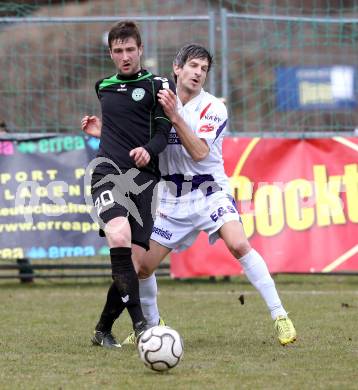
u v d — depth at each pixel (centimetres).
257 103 4691
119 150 2116
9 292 3562
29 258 3703
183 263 3678
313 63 4641
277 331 2209
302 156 3675
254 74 4753
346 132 4000
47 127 4169
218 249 3672
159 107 2125
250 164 3656
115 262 2073
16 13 4744
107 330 2202
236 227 2216
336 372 1834
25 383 1738
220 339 2320
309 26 4638
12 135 3681
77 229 3672
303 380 1750
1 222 3659
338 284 3738
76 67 4303
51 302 3219
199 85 2205
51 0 5366
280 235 3653
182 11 6488
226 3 6194
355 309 2925
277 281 3866
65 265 3741
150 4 6450
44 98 4178
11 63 4319
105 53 4256
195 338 2342
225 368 1881
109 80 2173
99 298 3341
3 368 1902
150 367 1820
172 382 1730
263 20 3972
